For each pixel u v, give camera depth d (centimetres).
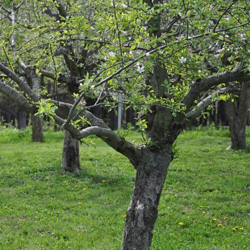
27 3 787
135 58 420
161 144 497
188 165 1336
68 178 1141
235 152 1612
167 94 465
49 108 368
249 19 415
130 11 454
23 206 895
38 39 608
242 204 939
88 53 977
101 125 502
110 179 1135
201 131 2308
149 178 498
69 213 863
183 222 813
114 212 870
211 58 574
